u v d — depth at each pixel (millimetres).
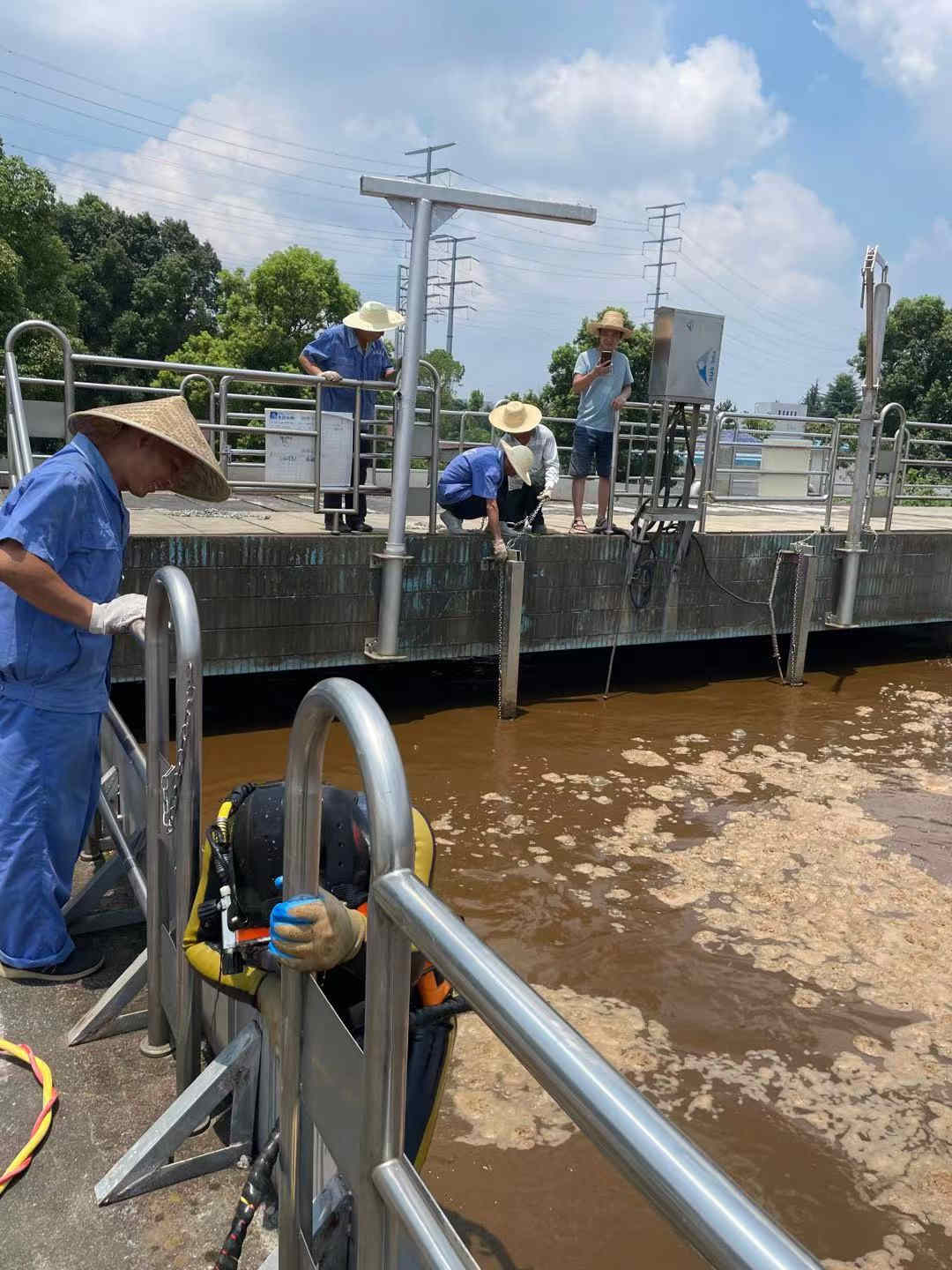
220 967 2010
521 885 5090
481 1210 2906
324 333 7625
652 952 4504
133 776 3205
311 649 7258
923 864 5578
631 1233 2844
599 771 6891
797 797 6562
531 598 8320
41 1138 2361
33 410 6395
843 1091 3580
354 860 1954
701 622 9328
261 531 7680
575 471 9203
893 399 40250
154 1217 2170
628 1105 895
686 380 8438
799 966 4434
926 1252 2871
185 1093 2264
